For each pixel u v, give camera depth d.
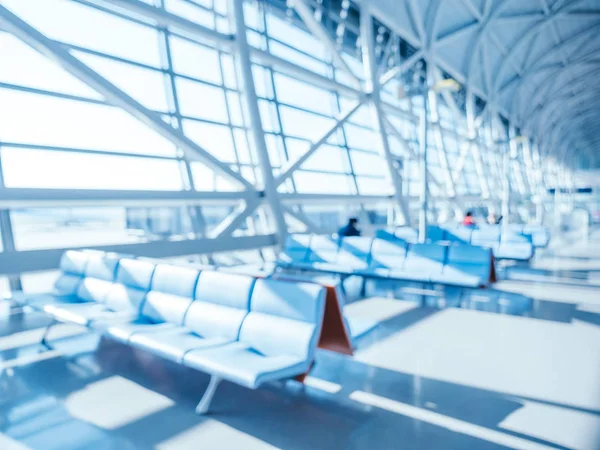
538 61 27.20
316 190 12.07
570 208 20.53
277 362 2.81
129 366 3.85
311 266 7.83
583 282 8.00
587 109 47.50
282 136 11.52
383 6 14.23
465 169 21.69
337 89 11.41
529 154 36.00
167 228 18.00
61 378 3.57
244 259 10.14
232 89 10.41
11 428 2.75
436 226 11.05
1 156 6.36
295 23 12.26
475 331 4.87
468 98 21.84
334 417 2.90
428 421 2.84
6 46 6.92
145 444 2.56
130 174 8.16
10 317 5.57
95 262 5.16
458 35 18.58
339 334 3.24
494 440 2.60
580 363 3.86
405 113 15.34
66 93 7.32
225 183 9.84
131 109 6.87
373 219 15.48
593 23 24.69
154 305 4.22
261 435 2.67
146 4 7.19
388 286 7.83
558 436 2.64
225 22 10.35
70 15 7.88
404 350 4.23
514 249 9.53
